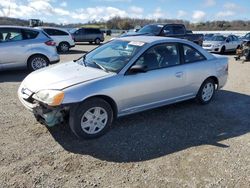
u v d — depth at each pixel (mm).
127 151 4305
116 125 5215
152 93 5320
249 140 4797
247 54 15477
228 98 7215
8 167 3791
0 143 4422
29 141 4516
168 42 5723
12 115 5574
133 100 5070
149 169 3850
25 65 9930
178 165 3965
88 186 3469
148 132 4980
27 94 4668
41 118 4664
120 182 3557
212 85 6582
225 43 20500
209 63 6379
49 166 3850
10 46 9523
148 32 15758
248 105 6660
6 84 8250
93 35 29922
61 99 4297
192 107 6355
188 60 6023
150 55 5348
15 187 3408
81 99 4402
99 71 4977
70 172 3738
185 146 4520
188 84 5977
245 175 3773
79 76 4770
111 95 4734
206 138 4832
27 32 9984
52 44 10414
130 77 4965
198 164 4000
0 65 9492
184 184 3545
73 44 20953
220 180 3648
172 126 5281
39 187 3424
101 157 4113
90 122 4613
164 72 5461
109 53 5508
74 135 4746
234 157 4215
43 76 4941
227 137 4891
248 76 10383
